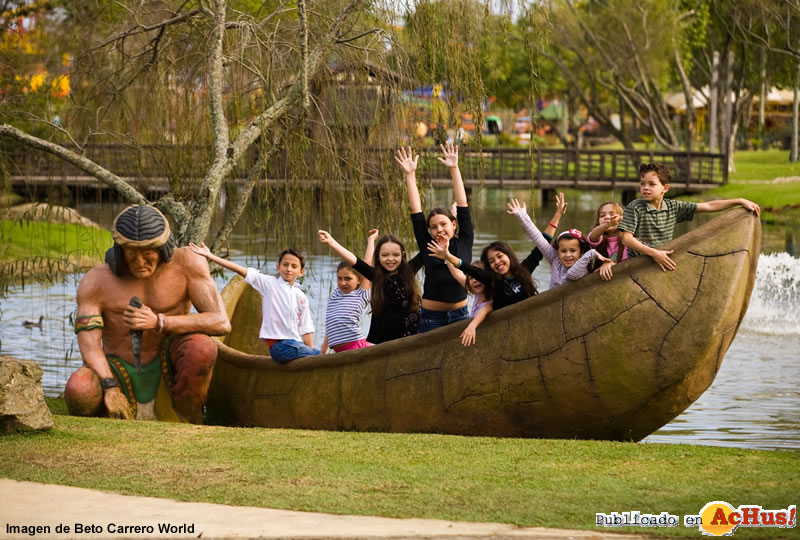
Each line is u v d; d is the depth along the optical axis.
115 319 8.51
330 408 8.06
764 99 61.66
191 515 4.95
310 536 4.61
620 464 5.95
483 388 7.36
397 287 8.49
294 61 11.45
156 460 6.09
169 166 11.76
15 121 11.96
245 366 8.78
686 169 39.62
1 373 6.78
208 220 10.05
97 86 11.91
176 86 11.71
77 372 8.23
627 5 43.00
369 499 5.20
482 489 5.38
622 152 38.94
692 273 6.87
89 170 10.34
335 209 11.35
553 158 38.47
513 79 47.28
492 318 7.43
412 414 7.66
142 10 11.55
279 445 6.57
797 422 9.43
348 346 8.60
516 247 25.38
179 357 8.44
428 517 4.90
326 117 11.20
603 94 63.31
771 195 36.09
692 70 54.56
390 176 11.02
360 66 11.09
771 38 39.03
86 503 5.17
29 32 13.23
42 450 6.36
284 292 8.49
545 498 5.21
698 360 6.84
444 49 10.76
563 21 43.81
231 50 11.46
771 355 12.84
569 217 36.06
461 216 8.27
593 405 7.13
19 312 16.31
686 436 8.94
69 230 18.91
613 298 6.98
